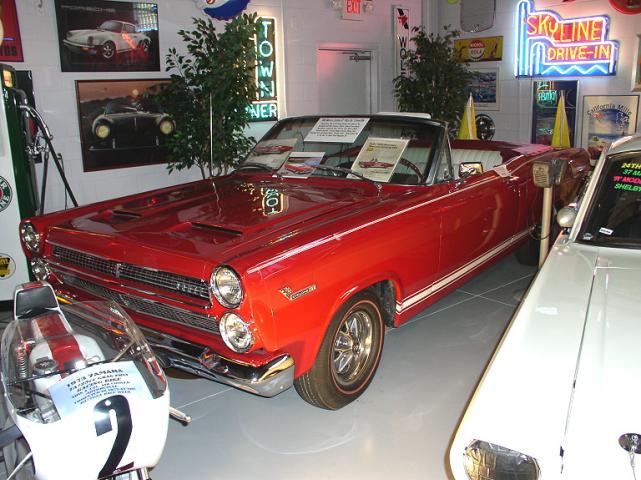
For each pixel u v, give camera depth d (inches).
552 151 213.6
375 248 123.6
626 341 80.0
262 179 163.8
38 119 193.3
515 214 185.5
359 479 107.0
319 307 110.6
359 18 359.9
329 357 119.0
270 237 113.5
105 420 74.3
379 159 152.6
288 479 107.7
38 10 236.7
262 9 311.6
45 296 102.6
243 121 268.1
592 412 68.2
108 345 95.3
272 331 101.7
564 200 214.1
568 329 84.0
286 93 331.6
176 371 118.4
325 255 112.0
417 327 169.6
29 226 140.3
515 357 79.1
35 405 76.6
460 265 158.4
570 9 345.1
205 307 105.3
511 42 375.9
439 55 357.4
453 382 139.3
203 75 257.6
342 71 366.3
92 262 126.1
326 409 130.0
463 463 68.8
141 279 115.6
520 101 378.0
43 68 241.6
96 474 75.9
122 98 264.2
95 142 259.4
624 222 114.7
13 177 185.5
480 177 165.8
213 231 120.5
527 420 68.5
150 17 267.7
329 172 156.6
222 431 124.0
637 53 323.0
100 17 252.5
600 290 94.7
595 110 344.5
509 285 202.4
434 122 153.3
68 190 207.3
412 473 108.3
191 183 166.2
